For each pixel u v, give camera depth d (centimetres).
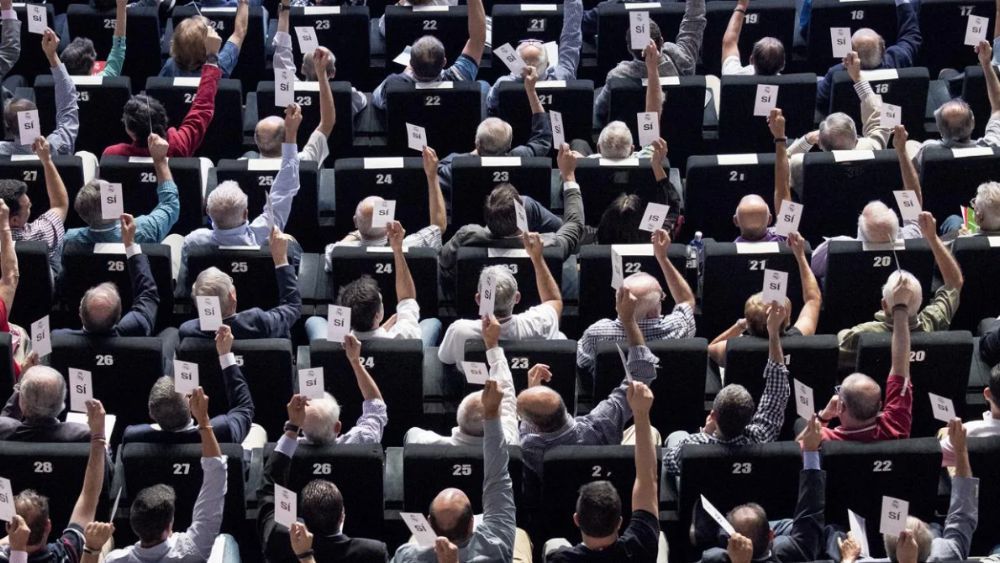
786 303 1141
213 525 984
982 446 1044
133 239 1206
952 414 1073
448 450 1024
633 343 1095
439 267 1262
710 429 1065
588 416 1086
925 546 939
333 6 1587
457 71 1495
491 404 949
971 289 1235
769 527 949
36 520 944
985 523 1067
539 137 1414
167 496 965
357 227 1270
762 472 1027
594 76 1622
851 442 1034
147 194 1325
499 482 956
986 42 1410
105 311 1118
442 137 1454
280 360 1123
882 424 1061
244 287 1238
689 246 1301
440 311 1276
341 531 1006
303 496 956
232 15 1588
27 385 1045
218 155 1473
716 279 1227
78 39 1481
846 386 1054
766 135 1464
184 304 1250
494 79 1608
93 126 1443
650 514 952
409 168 1321
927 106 1509
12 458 1016
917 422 1161
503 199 1228
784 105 1448
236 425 1077
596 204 1341
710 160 1318
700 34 1522
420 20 1563
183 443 1038
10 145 1371
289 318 1176
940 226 1353
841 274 1219
